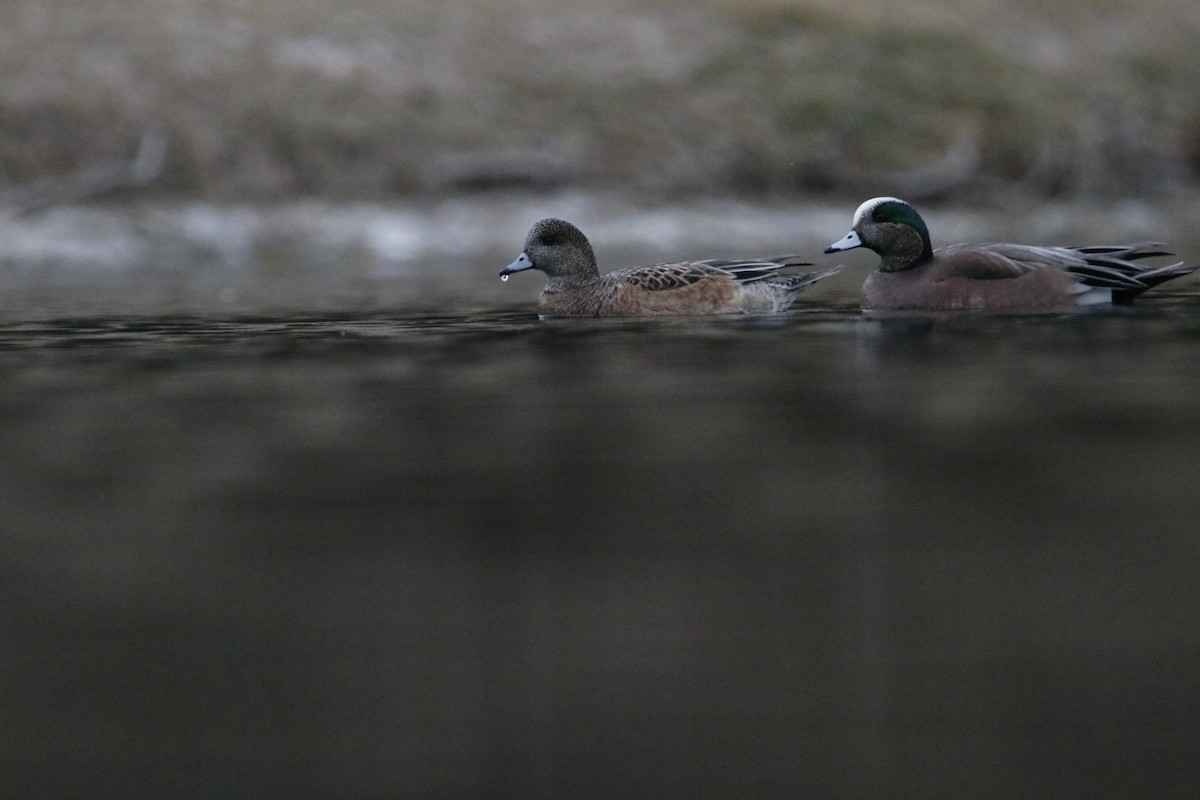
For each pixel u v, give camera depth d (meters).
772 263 19.00
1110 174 46.78
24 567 6.57
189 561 6.64
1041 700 4.88
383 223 36.16
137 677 5.19
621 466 8.59
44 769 4.47
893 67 47.28
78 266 32.22
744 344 14.88
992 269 18.08
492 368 13.25
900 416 10.20
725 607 5.85
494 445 9.33
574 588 6.14
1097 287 18.05
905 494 7.75
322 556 6.70
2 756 4.56
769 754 4.50
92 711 4.89
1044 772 4.34
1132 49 53.81
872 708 4.84
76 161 35.72
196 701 4.97
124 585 6.27
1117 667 5.15
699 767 4.43
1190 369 12.35
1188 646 5.34
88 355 14.75
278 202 36.41
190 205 35.47
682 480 8.16
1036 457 8.67
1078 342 14.40
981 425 9.79
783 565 6.43
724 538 6.90
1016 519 7.17
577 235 19.30
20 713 4.88
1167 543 6.68
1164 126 49.41
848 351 14.05
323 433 9.88
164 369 13.51
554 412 10.64
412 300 21.98
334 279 27.80
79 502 7.84
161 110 37.28
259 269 31.69
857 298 21.06
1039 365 12.74
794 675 5.12
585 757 4.50
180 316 19.30
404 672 5.21
